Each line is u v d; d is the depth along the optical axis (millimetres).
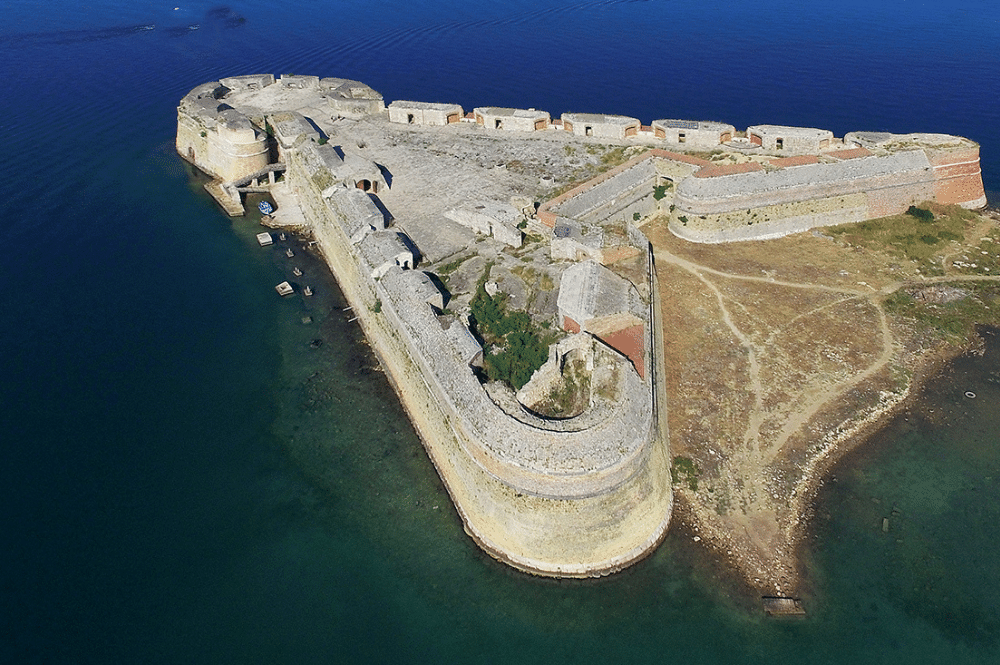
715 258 80188
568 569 48688
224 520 53531
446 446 54344
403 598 48062
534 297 65312
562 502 47094
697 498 54000
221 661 44406
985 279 77500
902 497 54812
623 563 49219
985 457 58094
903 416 61812
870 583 48719
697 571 49250
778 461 57094
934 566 49781
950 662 44281
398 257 68250
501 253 72062
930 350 68500
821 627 46188
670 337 68375
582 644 45406
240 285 80562
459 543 51438
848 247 82375
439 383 54531
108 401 63844
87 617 46500
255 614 47156
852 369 65750
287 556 50875
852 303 73500
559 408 54531
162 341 71438
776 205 83000
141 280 80938
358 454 59000
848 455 58250
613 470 46844
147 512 53906
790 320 71000
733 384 63562
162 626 46250
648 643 45344
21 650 44375
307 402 64375
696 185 81625
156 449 59344
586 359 56062
